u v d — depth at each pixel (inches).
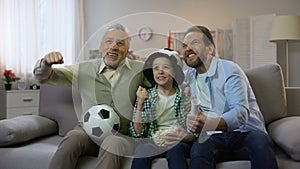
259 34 174.4
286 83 175.5
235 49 180.1
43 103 87.8
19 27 168.2
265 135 59.7
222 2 190.2
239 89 63.0
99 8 210.2
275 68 80.0
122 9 206.1
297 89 81.5
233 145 61.4
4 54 162.6
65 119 84.2
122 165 61.6
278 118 77.9
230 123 59.7
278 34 158.2
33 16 174.9
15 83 163.3
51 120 86.4
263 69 80.7
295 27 156.9
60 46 190.9
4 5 162.1
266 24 172.7
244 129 63.9
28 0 172.7
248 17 183.0
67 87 83.0
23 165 68.6
